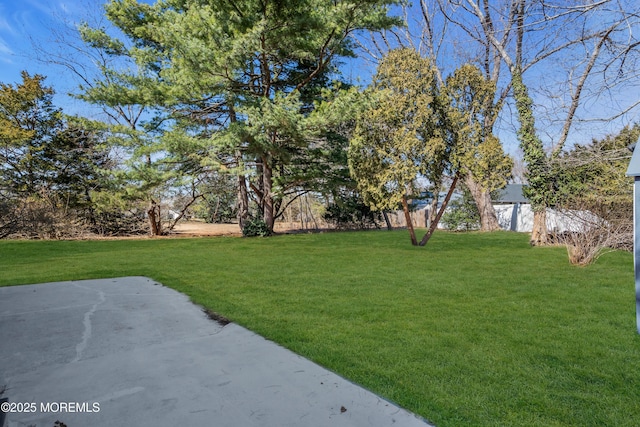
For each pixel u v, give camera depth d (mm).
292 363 2766
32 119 15992
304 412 2098
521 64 11617
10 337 3299
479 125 9148
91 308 4227
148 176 13117
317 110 12289
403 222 22812
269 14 11305
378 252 9258
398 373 2600
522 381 2490
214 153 13211
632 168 3449
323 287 5324
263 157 13953
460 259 8000
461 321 3758
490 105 9430
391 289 5195
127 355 2908
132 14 14000
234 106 12750
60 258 8391
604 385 2445
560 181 10383
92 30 13875
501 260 7836
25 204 13617
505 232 16141
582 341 3215
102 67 13711
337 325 3643
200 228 21500
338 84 12289
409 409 2146
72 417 2035
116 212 15664
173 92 12477
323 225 20984
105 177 13938
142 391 2332
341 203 17234
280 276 6141
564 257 8266
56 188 16016
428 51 17453
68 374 2568
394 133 8977
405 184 9141
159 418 2027
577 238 7465
